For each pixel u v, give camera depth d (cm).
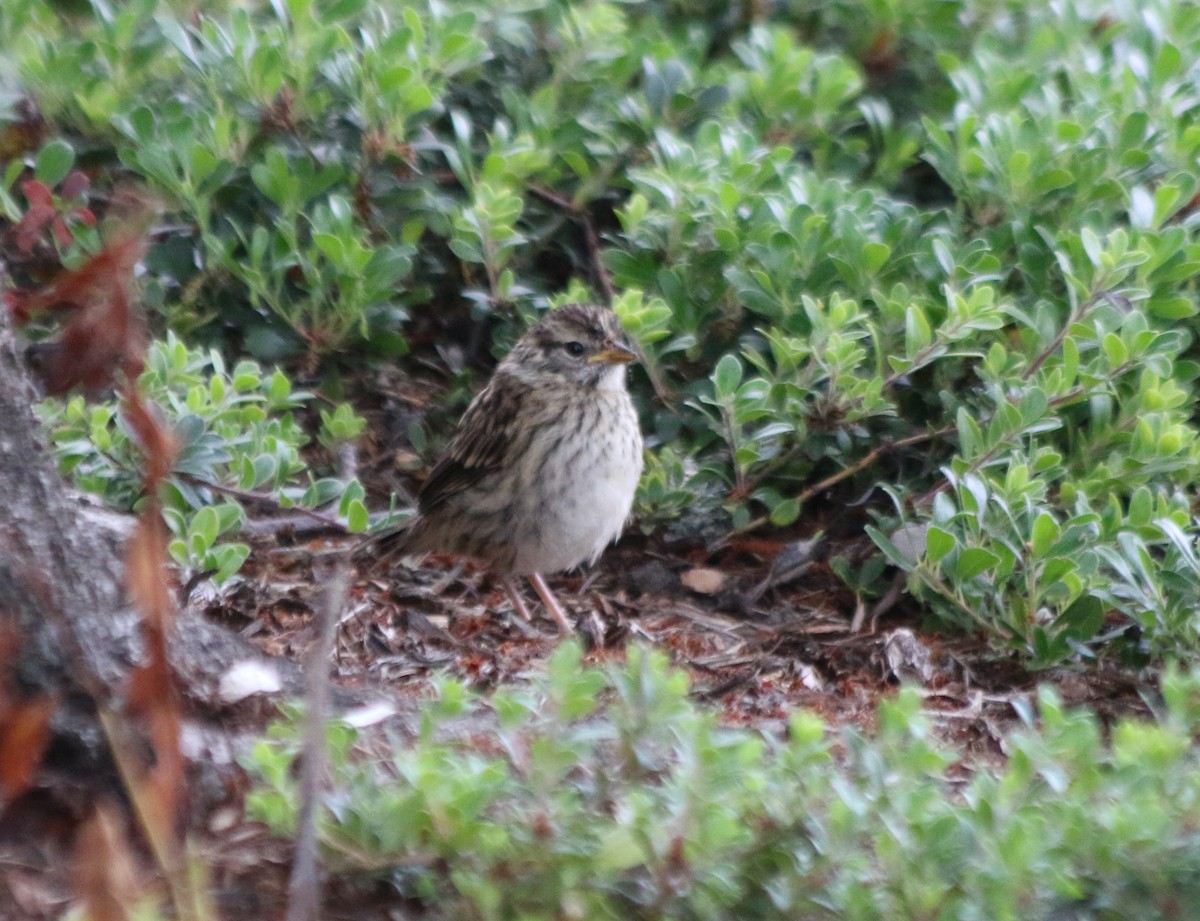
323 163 1262
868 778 667
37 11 1320
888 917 633
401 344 1236
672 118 1348
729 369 1110
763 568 1165
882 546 1036
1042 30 1437
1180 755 703
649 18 1525
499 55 1406
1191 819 656
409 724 814
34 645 695
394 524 1135
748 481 1159
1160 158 1277
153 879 676
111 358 672
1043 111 1312
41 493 723
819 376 1140
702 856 623
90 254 1050
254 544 1123
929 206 1420
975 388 1168
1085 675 1012
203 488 1052
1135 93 1309
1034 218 1217
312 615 1053
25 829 693
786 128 1381
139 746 707
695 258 1217
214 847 702
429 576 1155
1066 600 998
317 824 633
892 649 1019
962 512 1016
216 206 1256
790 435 1159
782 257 1166
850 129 1477
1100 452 1107
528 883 636
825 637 1070
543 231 1321
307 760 605
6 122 1241
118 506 1004
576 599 1141
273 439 1080
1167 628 967
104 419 1026
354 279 1184
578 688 645
